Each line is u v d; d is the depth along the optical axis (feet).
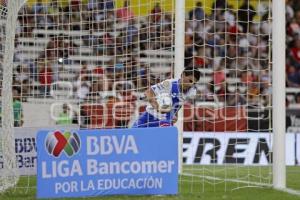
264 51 230.07
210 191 96.02
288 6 261.24
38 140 85.20
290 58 251.19
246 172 138.41
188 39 222.48
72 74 183.83
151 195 88.94
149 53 170.19
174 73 130.31
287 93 228.63
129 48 175.42
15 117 147.33
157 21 164.96
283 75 99.76
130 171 88.38
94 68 183.11
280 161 99.86
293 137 177.68
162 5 156.15
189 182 110.42
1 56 106.83
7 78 93.71
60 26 171.73
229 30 230.68
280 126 99.66
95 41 179.83
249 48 229.25
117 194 88.07
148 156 88.84
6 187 93.76
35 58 176.76
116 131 87.92
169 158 89.40
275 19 100.22
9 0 93.76
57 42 173.37
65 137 86.17
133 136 88.43
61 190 85.92
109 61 180.86
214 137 172.04
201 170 142.41
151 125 106.11
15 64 174.40
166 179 89.45
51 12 169.27
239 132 174.91
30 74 169.37
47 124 157.28
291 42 253.44
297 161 176.45
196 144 171.94
